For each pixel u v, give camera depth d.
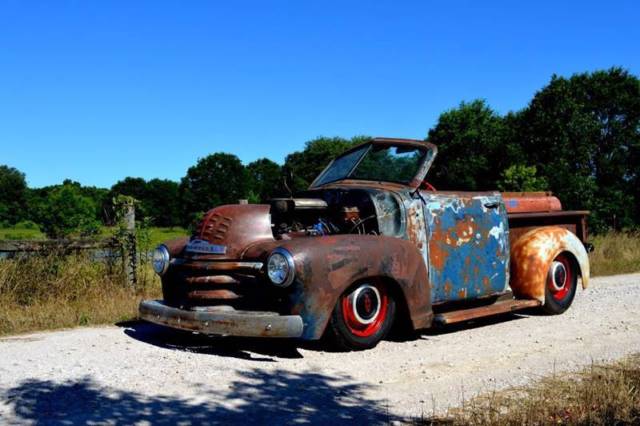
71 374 4.91
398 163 6.81
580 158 27.70
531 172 20.20
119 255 9.14
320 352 5.69
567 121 28.12
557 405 4.20
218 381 4.76
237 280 5.53
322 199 6.52
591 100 29.31
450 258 6.52
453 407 4.22
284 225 6.20
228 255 5.61
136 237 9.27
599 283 10.90
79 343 6.05
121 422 3.89
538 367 5.28
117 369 5.05
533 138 28.50
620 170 28.62
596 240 15.65
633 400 4.25
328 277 5.30
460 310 6.64
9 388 4.55
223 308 5.52
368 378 4.93
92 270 8.80
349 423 3.94
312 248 5.30
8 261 8.48
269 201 6.26
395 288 5.87
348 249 5.46
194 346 5.94
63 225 10.00
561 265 7.69
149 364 5.21
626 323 7.18
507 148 28.41
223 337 6.32
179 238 6.52
